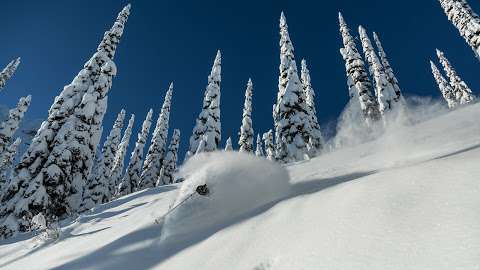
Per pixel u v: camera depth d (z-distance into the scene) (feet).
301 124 80.74
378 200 6.46
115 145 131.13
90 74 70.64
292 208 8.43
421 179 6.61
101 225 23.93
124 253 11.71
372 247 5.10
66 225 30.66
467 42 78.38
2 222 50.85
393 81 108.17
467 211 4.93
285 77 90.02
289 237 6.70
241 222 9.46
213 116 97.19
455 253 4.25
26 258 19.07
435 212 5.27
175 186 41.93
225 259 7.24
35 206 51.62
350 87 109.60
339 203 7.18
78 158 59.93
